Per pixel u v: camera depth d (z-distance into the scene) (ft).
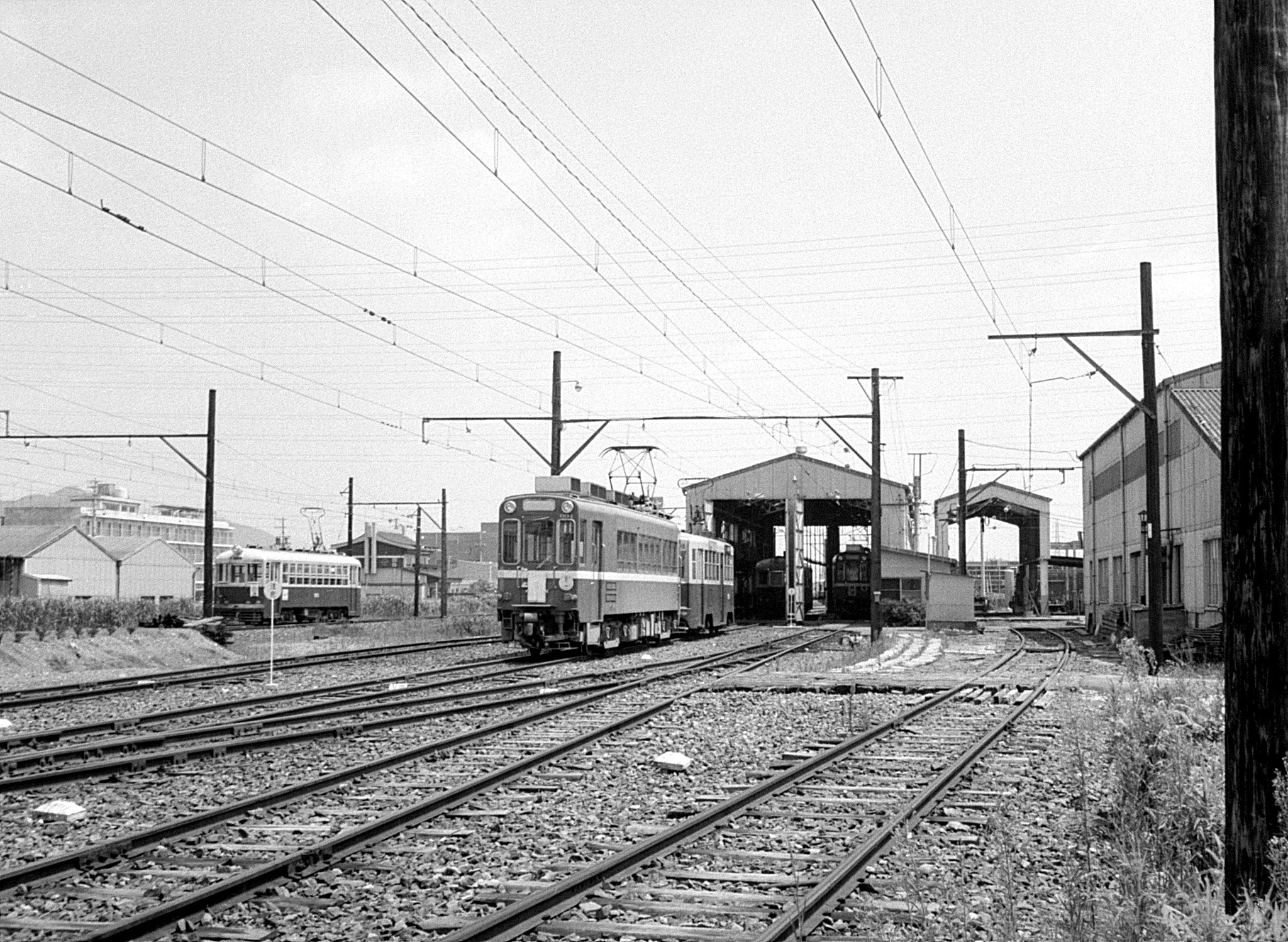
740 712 55.42
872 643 109.19
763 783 33.81
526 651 103.55
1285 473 18.04
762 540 226.17
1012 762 39.91
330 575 195.42
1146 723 27.53
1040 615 266.57
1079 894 18.72
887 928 19.80
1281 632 17.99
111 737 46.32
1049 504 270.46
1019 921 19.93
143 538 236.84
